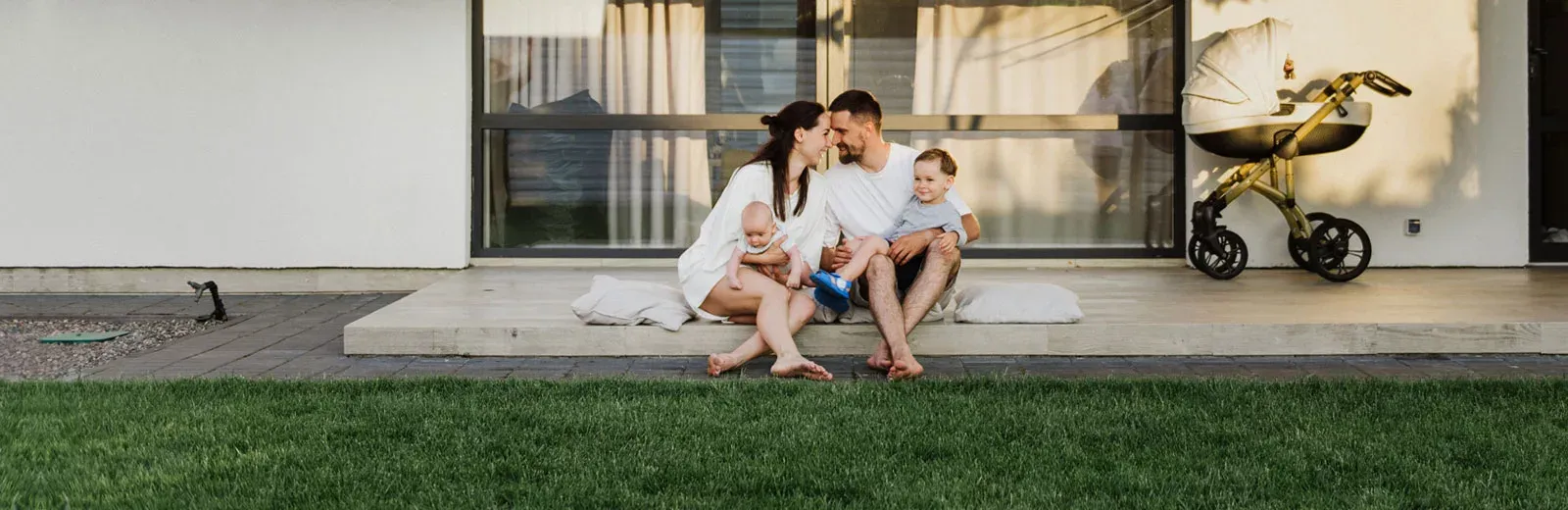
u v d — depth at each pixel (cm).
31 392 424
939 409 395
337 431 368
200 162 772
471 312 573
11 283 774
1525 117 796
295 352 539
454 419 383
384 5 772
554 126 813
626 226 821
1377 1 788
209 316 640
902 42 823
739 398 413
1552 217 825
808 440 356
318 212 779
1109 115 821
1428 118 793
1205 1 789
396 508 296
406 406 399
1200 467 331
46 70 764
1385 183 795
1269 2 789
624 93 818
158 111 768
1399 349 522
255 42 768
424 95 776
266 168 775
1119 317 546
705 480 319
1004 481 317
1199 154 802
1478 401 404
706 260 498
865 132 498
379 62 774
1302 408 395
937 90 823
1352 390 420
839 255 500
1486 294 638
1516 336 522
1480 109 795
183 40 766
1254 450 345
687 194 822
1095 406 400
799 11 816
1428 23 789
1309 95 789
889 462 334
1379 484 314
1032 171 827
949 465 333
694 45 818
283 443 356
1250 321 532
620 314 520
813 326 513
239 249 777
